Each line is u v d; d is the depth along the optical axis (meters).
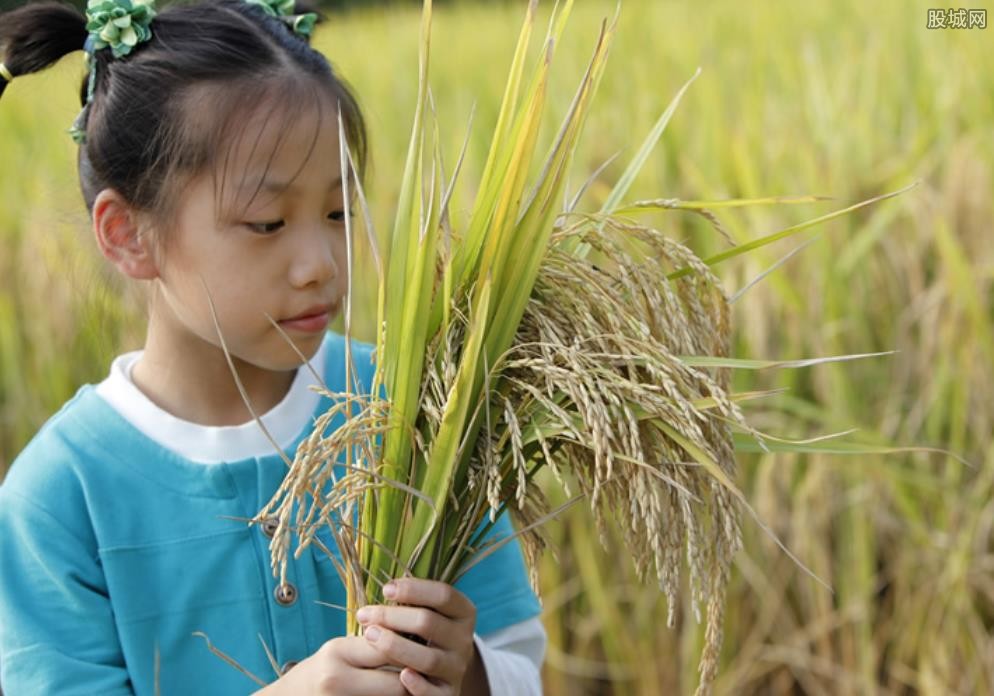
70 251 2.26
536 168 3.49
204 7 1.48
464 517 1.29
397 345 1.24
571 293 1.26
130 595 1.44
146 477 1.47
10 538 1.46
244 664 1.45
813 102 3.53
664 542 1.17
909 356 3.01
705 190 3.02
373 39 6.28
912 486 2.88
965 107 3.47
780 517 2.93
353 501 1.28
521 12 6.70
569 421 1.14
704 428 1.22
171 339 1.51
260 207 1.34
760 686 2.98
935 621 2.82
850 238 3.11
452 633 1.28
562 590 2.99
